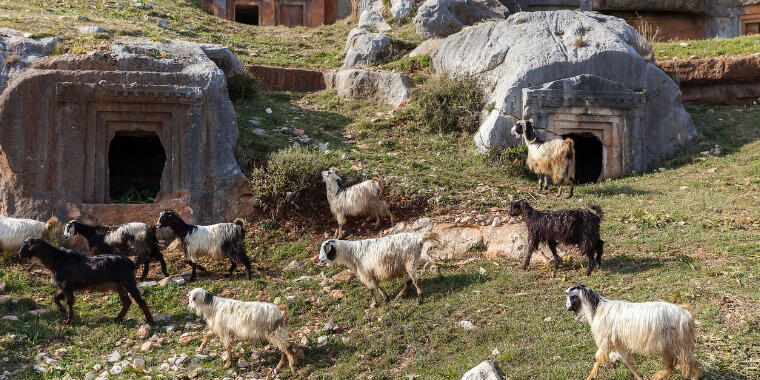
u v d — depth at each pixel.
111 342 9.90
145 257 11.60
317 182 13.55
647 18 27.98
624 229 11.98
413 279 10.12
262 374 9.05
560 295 9.89
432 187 13.73
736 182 14.17
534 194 13.90
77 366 9.27
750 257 10.39
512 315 9.48
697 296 9.30
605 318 7.75
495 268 11.06
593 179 16.95
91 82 13.66
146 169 15.67
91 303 10.98
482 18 22.39
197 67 14.56
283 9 26.80
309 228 13.09
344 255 10.36
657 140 16.58
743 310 8.89
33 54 14.66
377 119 17.11
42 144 13.29
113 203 13.66
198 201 13.41
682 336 7.39
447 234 12.25
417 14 21.86
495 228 12.21
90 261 10.16
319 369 9.00
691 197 13.43
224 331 9.11
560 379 7.94
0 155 13.30
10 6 19.09
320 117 17.34
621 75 16.48
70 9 20.53
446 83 17.41
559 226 10.42
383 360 9.04
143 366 9.18
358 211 12.58
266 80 19.38
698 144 16.75
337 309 10.38
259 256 12.38
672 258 10.66
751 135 16.89
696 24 28.14
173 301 10.93
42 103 13.38
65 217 13.05
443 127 16.81
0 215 12.68
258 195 13.23
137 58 14.52
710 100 19.98
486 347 8.91
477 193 13.71
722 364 7.89
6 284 11.13
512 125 15.72
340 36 24.33
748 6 27.52
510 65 16.67
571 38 16.98
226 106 14.22
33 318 10.32
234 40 22.53
